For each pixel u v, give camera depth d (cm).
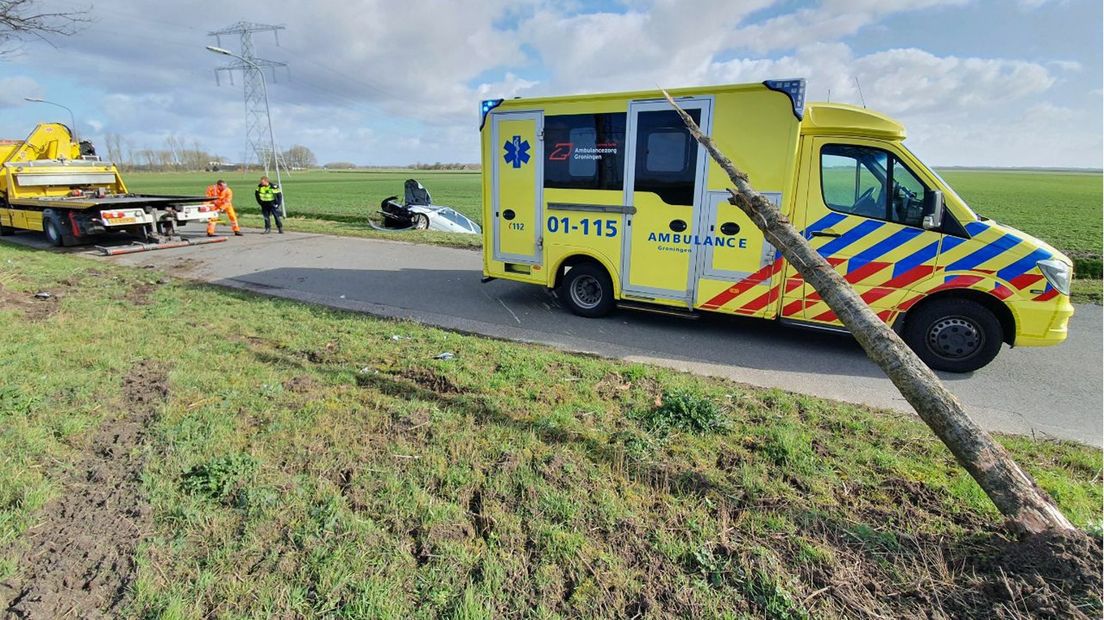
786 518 270
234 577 228
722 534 258
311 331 582
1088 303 798
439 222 1714
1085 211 2903
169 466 304
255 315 646
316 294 791
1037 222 2372
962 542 250
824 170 530
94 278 855
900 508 279
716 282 589
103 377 430
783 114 520
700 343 599
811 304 553
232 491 284
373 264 1037
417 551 245
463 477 299
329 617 210
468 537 255
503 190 698
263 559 238
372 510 271
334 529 256
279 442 333
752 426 370
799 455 329
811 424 379
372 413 375
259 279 891
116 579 228
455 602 217
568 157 643
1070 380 502
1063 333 492
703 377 484
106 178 1447
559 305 751
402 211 1673
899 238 516
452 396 409
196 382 423
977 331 509
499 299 781
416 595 221
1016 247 490
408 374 454
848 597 221
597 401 407
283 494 280
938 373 524
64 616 210
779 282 561
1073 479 321
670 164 584
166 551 242
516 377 453
